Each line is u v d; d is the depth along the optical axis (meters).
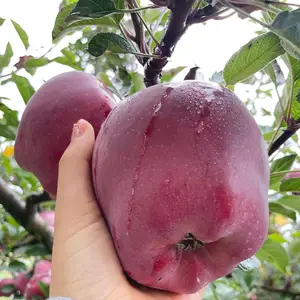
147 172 0.13
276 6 0.17
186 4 0.15
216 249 0.14
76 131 0.17
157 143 0.13
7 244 0.33
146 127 0.13
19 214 0.26
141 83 0.25
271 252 0.28
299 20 0.13
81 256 0.15
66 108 0.19
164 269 0.14
